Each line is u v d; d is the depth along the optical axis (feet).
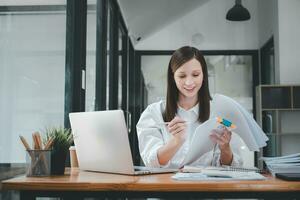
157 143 5.94
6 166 5.36
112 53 15.30
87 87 9.64
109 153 4.81
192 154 5.28
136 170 5.01
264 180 4.09
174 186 3.81
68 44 8.20
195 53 5.78
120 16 17.21
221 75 20.83
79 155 5.45
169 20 20.25
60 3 7.68
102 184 3.90
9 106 5.52
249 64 20.77
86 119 5.11
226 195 3.87
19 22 5.90
